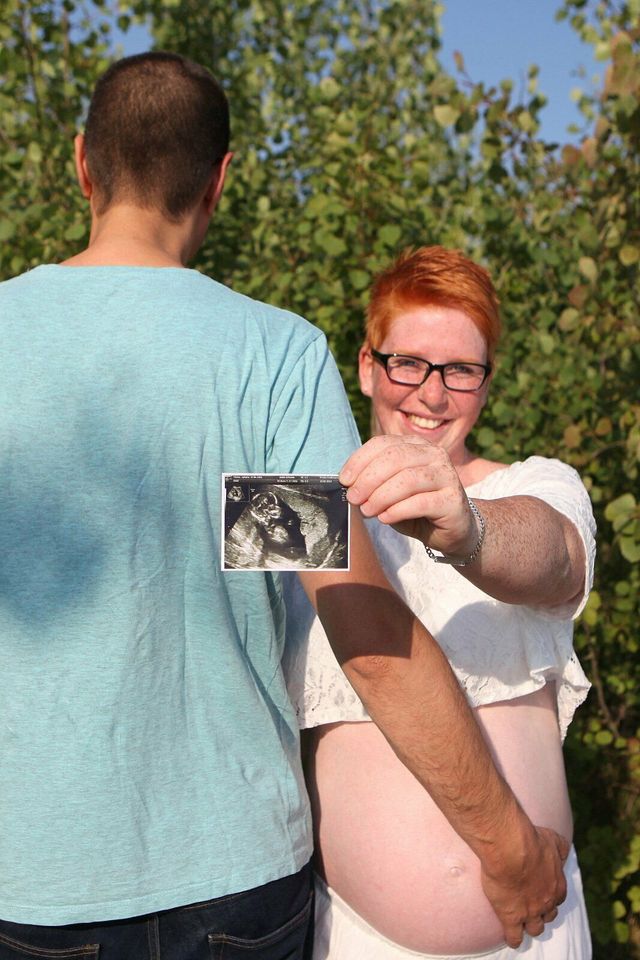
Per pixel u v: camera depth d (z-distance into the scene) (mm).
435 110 3211
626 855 3119
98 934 1200
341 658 1272
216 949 1243
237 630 1289
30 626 1186
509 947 1571
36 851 1177
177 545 1223
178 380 1218
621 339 3098
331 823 1615
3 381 1201
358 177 3408
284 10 5078
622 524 2742
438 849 1533
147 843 1199
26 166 3582
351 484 1080
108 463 1199
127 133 1319
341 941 1615
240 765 1264
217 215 3727
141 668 1197
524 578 1271
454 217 3693
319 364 1306
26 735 1180
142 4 4324
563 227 3482
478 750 1313
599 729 3246
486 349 1839
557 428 3332
